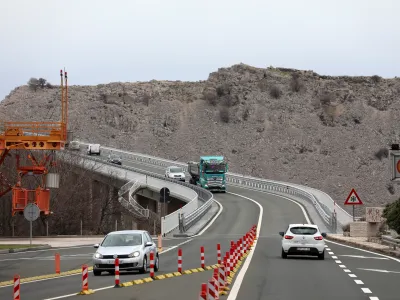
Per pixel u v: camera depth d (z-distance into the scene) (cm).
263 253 4341
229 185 12150
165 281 2702
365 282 2614
